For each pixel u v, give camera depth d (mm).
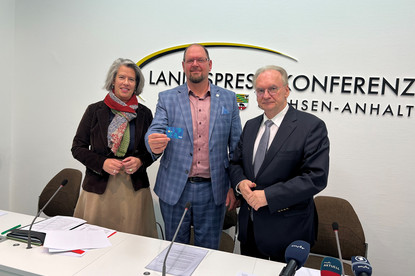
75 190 2486
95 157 1824
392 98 2201
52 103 3084
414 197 2213
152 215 2109
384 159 2256
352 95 2281
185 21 2621
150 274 1265
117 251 1462
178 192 1774
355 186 2332
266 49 2447
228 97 1868
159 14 2684
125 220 1905
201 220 1843
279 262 1516
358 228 2012
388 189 2266
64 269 1270
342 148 2338
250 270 1336
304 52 2361
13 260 1325
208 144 1761
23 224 1738
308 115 1567
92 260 1360
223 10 2521
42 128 3143
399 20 2146
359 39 2234
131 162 1790
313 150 1468
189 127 1758
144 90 2787
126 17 2777
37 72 3105
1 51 3035
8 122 3195
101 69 2895
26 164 3236
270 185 1534
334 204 2125
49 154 3143
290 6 2365
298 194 1407
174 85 2691
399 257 2281
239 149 1761
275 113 1587
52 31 3016
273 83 1484
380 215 2297
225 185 1860
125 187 1908
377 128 2250
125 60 1921
